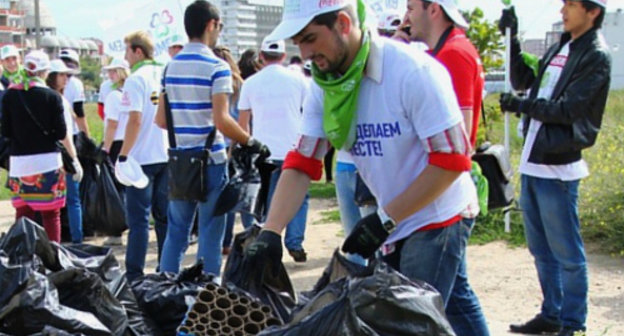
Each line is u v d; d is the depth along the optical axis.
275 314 3.83
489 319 5.97
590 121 5.08
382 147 3.48
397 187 3.54
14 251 4.04
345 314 2.98
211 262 5.84
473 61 4.16
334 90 3.37
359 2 3.28
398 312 3.08
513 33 5.82
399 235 3.72
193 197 5.70
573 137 5.04
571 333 5.31
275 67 7.40
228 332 3.61
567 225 5.21
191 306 3.83
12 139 7.07
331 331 2.96
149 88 6.62
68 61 9.62
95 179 8.59
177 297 4.38
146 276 4.64
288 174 3.65
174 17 9.97
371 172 3.59
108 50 10.65
